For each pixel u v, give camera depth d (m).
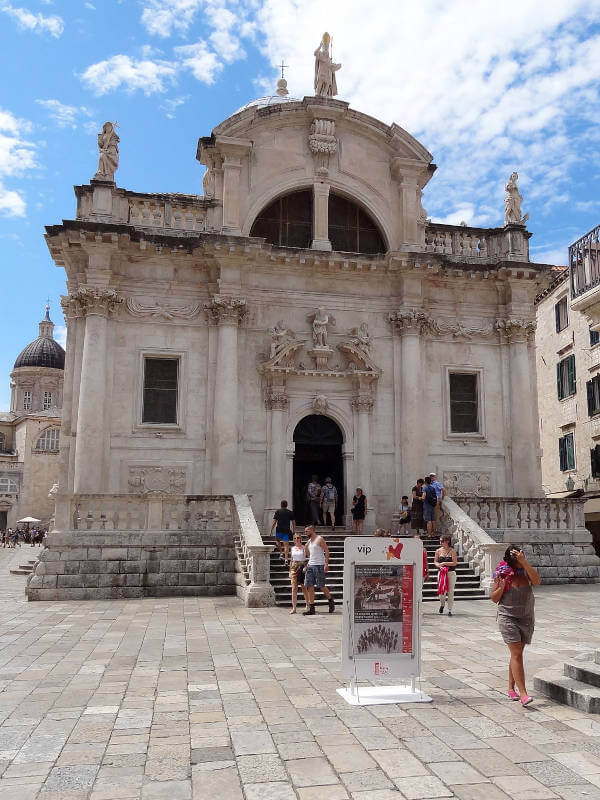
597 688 7.67
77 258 23.16
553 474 34.12
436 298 25.84
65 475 22.20
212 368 23.47
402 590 8.23
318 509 23.73
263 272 24.39
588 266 11.00
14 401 82.19
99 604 16.59
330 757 6.05
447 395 25.25
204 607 15.92
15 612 15.22
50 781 5.55
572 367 31.94
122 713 7.37
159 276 23.77
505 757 6.05
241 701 7.83
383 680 8.73
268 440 23.53
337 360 24.67
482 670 9.38
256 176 25.00
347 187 25.78
